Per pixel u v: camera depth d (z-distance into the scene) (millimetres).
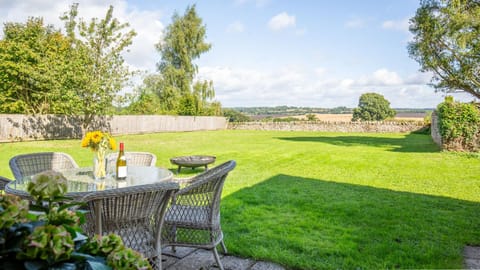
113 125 19078
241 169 7570
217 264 2523
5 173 6793
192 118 24547
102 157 2863
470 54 10141
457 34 9773
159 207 2141
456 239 3225
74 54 13758
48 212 940
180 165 7074
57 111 17141
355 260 2734
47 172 1019
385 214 4023
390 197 4918
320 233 3391
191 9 25688
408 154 10258
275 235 3322
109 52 14281
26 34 17516
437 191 5340
